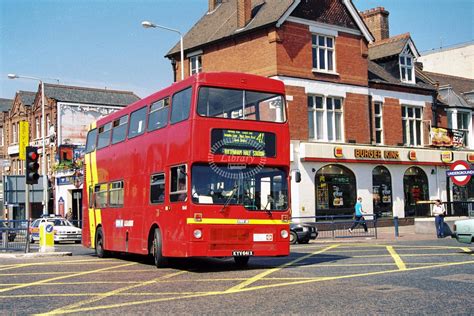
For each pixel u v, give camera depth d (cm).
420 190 3625
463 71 5297
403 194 3497
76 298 1012
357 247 2106
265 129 1433
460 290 970
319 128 3212
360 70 3416
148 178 1580
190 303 921
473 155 3909
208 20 3734
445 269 1278
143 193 1608
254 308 857
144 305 916
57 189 4903
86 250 2489
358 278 1164
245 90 1426
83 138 5078
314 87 3180
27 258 1966
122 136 1817
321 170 3142
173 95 1480
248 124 1412
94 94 5331
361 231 2589
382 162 3381
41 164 5175
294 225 2470
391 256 1648
